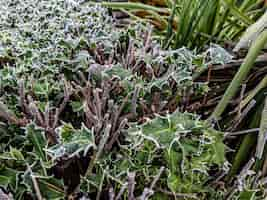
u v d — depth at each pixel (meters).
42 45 0.69
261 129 0.55
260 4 0.76
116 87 0.58
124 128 0.56
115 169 0.50
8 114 0.54
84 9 0.77
